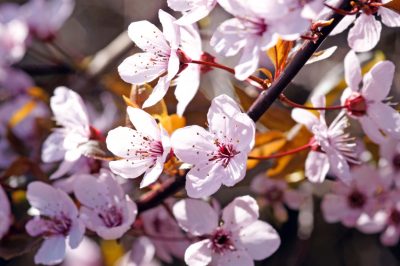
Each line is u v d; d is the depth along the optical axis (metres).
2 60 0.50
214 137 0.32
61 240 0.35
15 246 0.36
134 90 0.33
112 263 0.46
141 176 0.36
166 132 0.32
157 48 0.33
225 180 0.32
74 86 0.51
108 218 0.35
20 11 0.51
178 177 0.34
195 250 0.34
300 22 0.29
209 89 0.44
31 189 0.35
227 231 0.34
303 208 0.45
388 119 0.35
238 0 0.30
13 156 0.45
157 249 0.40
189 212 0.35
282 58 0.32
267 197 0.43
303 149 0.36
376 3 0.32
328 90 0.41
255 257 0.34
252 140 0.32
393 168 0.40
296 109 0.35
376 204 0.41
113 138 0.33
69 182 0.37
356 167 0.40
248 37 0.31
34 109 0.46
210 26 0.47
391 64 0.34
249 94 0.37
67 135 0.37
